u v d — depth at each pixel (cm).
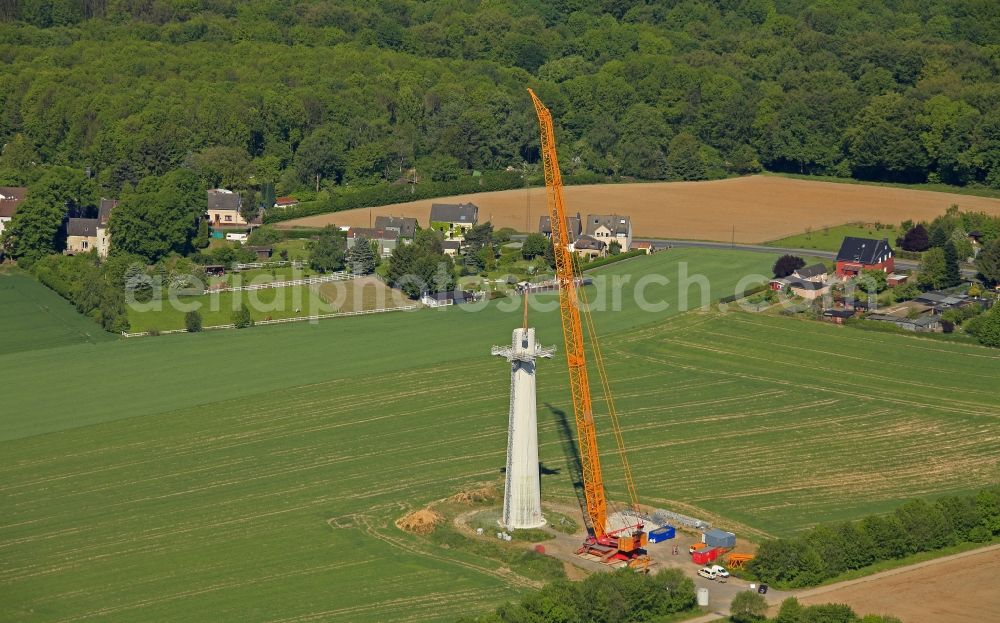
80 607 17900
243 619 17450
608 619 17038
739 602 17175
